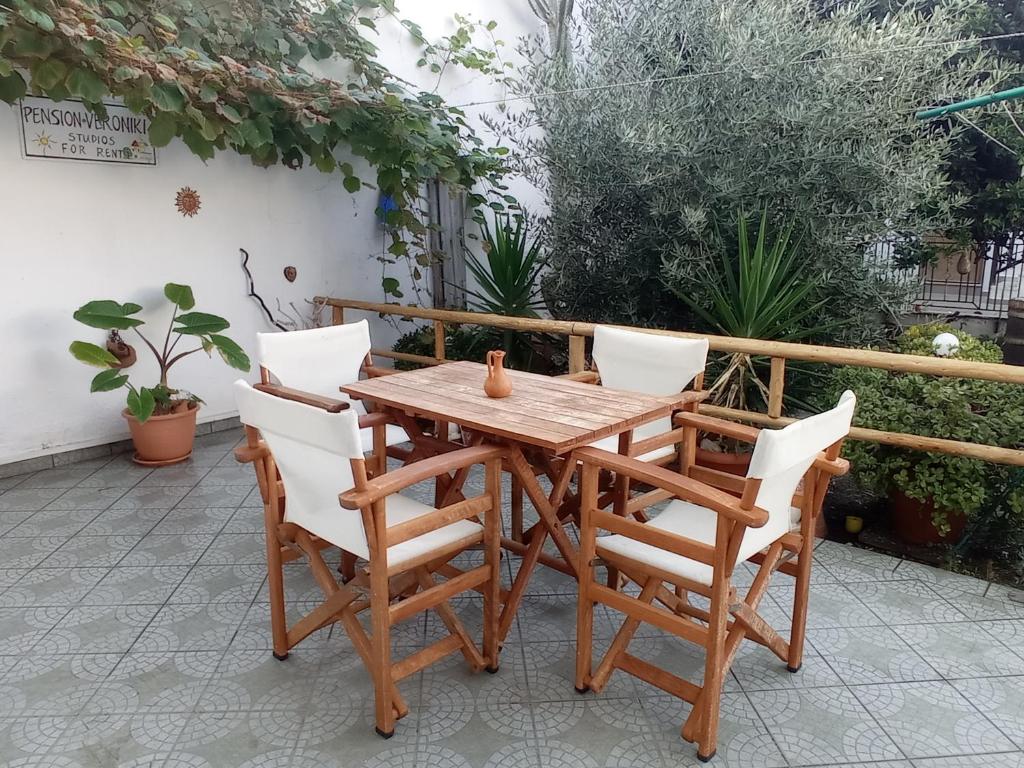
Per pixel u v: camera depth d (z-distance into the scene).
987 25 5.58
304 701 2.02
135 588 2.64
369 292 5.38
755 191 4.10
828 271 4.04
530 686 2.10
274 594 2.16
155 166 4.10
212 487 3.64
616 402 2.35
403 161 4.32
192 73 3.42
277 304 4.82
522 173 5.17
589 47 4.87
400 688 2.08
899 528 3.05
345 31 4.36
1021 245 6.61
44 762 1.79
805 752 1.83
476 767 1.78
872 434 2.79
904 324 4.70
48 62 2.98
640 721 1.95
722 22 4.11
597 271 4.87
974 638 2.32
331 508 1.86
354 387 2.59
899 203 3.89
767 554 2.00
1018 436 2.66
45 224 3.72
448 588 1.98
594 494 1.95
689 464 2.38
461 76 5.43
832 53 3.88
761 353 2.98
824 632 2.36
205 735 1.88
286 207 4.77
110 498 3.49
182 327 3.88
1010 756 1.81
